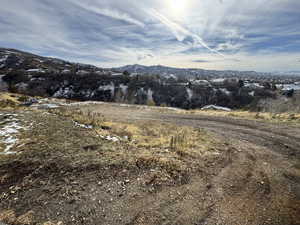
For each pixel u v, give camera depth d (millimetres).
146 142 7383
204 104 77500
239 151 6684
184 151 6285
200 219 3135
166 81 95688
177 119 14688
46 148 5562
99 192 3801
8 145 5703
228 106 74750
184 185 4203
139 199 3635
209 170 5012
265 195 3881
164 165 5035
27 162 4711
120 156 5410
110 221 3033
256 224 3041
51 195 3650
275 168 5219
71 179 4180
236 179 4547
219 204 3551
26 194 3664
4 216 3084
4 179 4074
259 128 10383
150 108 23328
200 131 10023
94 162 4914
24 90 66562
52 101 24078
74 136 6965
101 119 11977
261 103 71062
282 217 3213
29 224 2932
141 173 4578
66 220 3031
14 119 8469
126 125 10922
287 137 8312
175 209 3377
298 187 4230
